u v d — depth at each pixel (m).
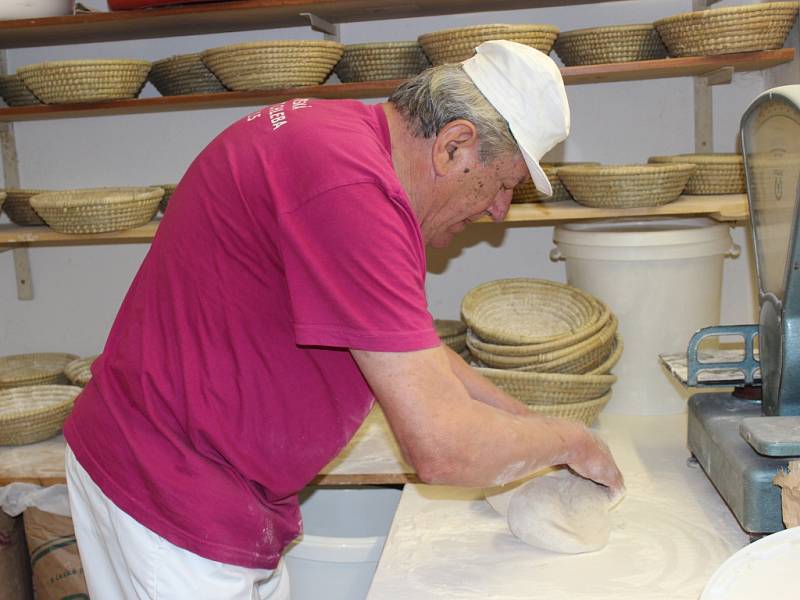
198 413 0.97
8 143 2.20
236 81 1.71
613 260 1.69
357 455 1.55
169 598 1.00
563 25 1.98
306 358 0.97
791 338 1.16
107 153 2.20
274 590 1.21
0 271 2.30
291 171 0.89
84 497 1.09
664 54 1.77
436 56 1.64
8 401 1.89
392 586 1.07
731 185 1.71
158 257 1.02
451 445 0.90
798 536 0.87
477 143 0.96
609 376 1.58
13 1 1.83
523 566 1.11
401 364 0.86
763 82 1.94
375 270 0.84
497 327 1.76
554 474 1.24
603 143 2.03
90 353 2.34
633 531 1.19
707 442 1.27
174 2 1.77
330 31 1.97
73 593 1.68
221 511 0.99
